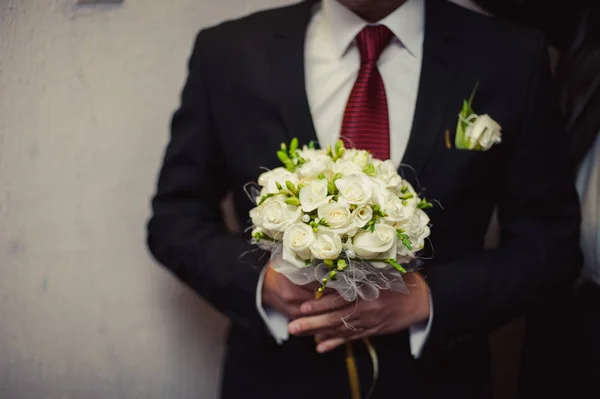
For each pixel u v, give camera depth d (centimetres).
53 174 146
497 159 110
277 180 91
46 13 141
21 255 148
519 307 109
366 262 88
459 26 113
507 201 116
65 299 151
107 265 152
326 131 112
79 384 155
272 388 114
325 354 112
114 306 154
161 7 146
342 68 113
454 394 112
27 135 144
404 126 111
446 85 108
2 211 145
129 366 157
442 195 106
